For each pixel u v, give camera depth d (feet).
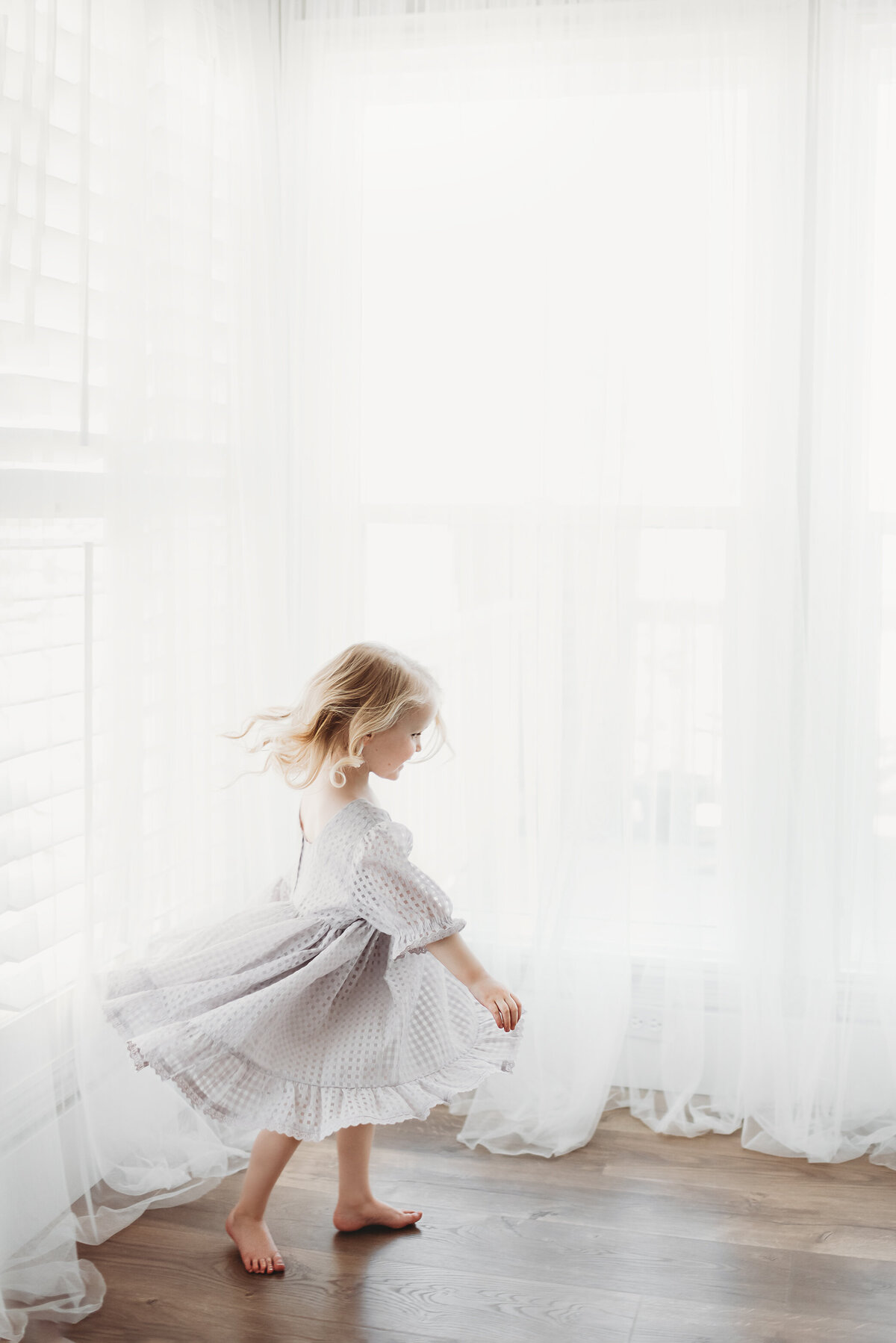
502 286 8.57
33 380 6.73
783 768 8.32
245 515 8.59
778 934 8.32
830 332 8.05
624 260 8.34
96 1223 7.19
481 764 8.71
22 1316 6.29
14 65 6.48
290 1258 6.95
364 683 7.06
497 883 8.71
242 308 8.49
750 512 8.34
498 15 8.43
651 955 8.73
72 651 7.16
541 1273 6.80
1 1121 6.48
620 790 8.55
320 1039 6.61
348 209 8.68
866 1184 7.82
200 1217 7.40
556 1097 8.44
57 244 6.95
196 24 8.00
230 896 8.51
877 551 8.14
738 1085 8.51
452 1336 6.25
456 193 8.60
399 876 6.57
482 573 8.71
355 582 8.91
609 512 8.46
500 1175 7.89
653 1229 7.25
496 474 8.67
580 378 8.46
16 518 6.59
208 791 8.29
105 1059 7.37
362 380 8.82
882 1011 8.23
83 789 7.23
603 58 8.27
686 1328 6.32
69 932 7.17
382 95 8.64
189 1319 6.38
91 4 7.09
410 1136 8.42
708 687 8.49
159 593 7.80
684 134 8.23
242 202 8.47
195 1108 6.48
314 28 8.62
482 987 6.37
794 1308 6.49
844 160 7.97
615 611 8.48
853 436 8.08
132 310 7.43
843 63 7.91
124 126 7.35
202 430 8.19
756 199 8.15
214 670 8.40
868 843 8.27
